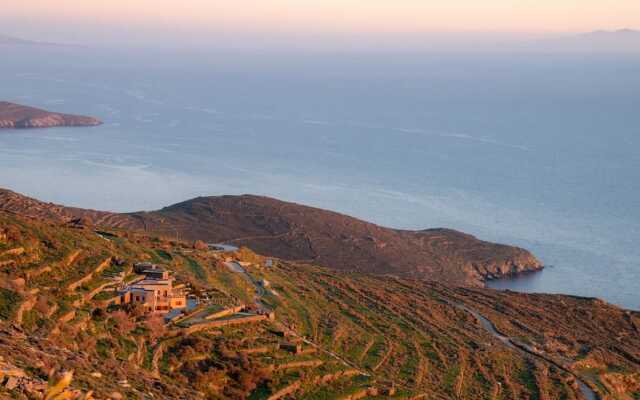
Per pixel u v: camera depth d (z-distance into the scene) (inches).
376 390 3043.8
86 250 3427.7
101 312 2773.1
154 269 3499.0
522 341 4554.6
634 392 4308.6
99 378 1907.0
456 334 4419.3
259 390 2765.7
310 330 3742.6
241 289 4042.8
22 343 1930.4
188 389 2477.9
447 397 3366.1
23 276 2906.0
